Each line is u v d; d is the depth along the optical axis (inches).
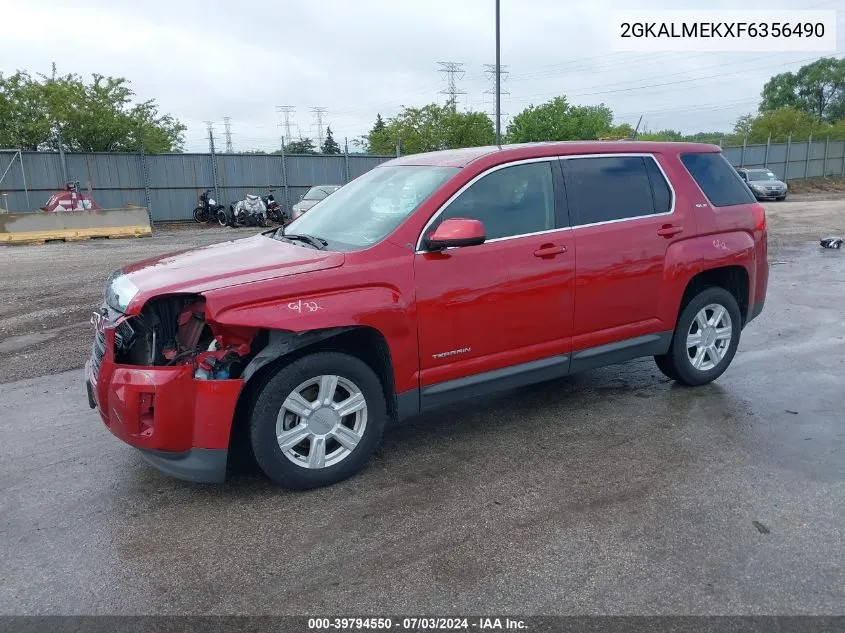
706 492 147.5
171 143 1391.5
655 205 194.9
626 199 189.6
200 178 1039.0
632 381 223.6
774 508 140.2
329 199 198.2
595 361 187.3
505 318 167.8
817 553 124.0
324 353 146.9
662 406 199.9
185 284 137.3
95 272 465.1
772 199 1243.2
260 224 975.6
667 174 199.0
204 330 149.0
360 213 172.2
